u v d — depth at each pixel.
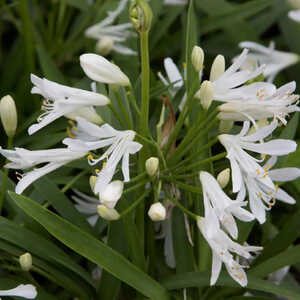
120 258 0.55
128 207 0.56
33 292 0.54
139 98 0.64
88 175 0.64
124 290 0.61
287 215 0.69
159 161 0.57
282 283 0.65
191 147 0.57
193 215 0.56
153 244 0.60
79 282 0.59
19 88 0.73
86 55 0.54
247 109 0.55
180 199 0.60
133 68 0.73
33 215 0.53
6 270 0.61
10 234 0.56
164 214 0.54
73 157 0.56
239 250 0.54
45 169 0.56
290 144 0.54
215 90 0.55
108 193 0.53
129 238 0.57
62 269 0.58
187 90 0.60
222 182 0.55
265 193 0.58
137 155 0.60
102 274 0.58
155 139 0.64
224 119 0.55
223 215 0.53
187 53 0.62
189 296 0.58
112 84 0.55
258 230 0.67
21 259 0.56
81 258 0.60
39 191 0.58
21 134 0.68
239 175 0.53
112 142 0.54
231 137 0.55
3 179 0.58
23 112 0.73
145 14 0.52
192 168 0.59
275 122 0.54
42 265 0.57
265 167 0.56
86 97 0.54
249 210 0.61
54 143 0.66
